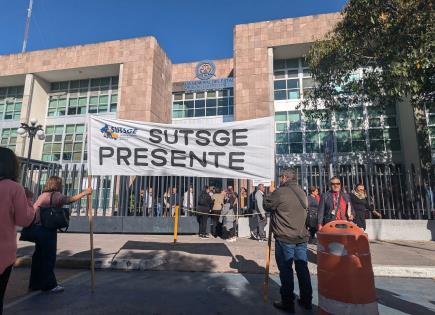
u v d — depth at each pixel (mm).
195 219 10930
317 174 11117
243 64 19781
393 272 6387
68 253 7410
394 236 10125
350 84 12328
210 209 10688
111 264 6738
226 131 6090
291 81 20516
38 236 4949
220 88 23266
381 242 9656
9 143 24844
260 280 5832
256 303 4594
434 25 8688
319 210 5973
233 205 10211
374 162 17969
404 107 17062
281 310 4316
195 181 11141
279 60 21031
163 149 6195
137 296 4883
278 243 4398
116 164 6180
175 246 8422
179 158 6137
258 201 9789
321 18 19250
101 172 6145
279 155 19219
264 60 19531
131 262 6715
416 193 10430
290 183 4570
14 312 4172
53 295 4910
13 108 25797
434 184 10500
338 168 10805
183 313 4199
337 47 11758
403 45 9188
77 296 4863
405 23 9125
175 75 24484
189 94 24125
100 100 24406
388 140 18156
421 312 4344
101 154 6203
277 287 5398
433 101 11727
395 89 9273
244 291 5160
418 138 14516
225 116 22859
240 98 19328
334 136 18812
